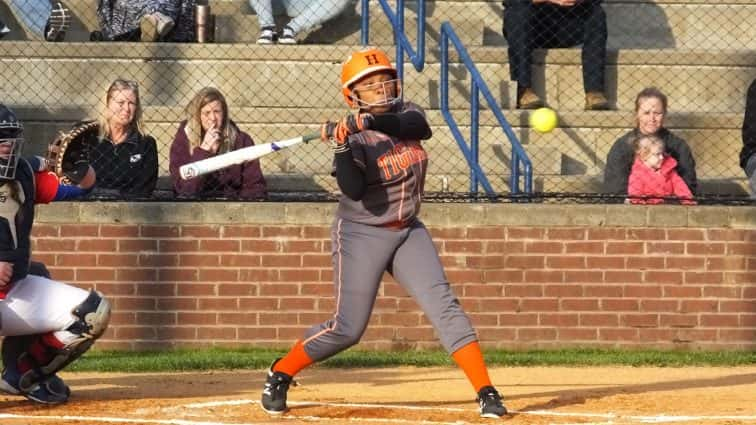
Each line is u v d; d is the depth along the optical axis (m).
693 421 19.27
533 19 34.88
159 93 35.06
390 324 28.33
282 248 28.27
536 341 28.34
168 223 28.22
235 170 29.33
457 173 33.06
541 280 28.34
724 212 28.38
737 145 34.56
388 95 18.92
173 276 28.25
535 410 20.28
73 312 19.67
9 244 19.12
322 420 19.31
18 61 34.94
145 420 19.25
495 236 28.27
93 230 28.17
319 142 33.50
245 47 35.00
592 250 28.34
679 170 30.11
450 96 35.06
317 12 36.47
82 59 35.03
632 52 35.94
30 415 19.62
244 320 28.27
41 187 19.91
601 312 28.38
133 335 28.22
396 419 19.39
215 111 29.16
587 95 34.81
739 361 27.03
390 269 19.50
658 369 26.08
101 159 29.28
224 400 21.44
